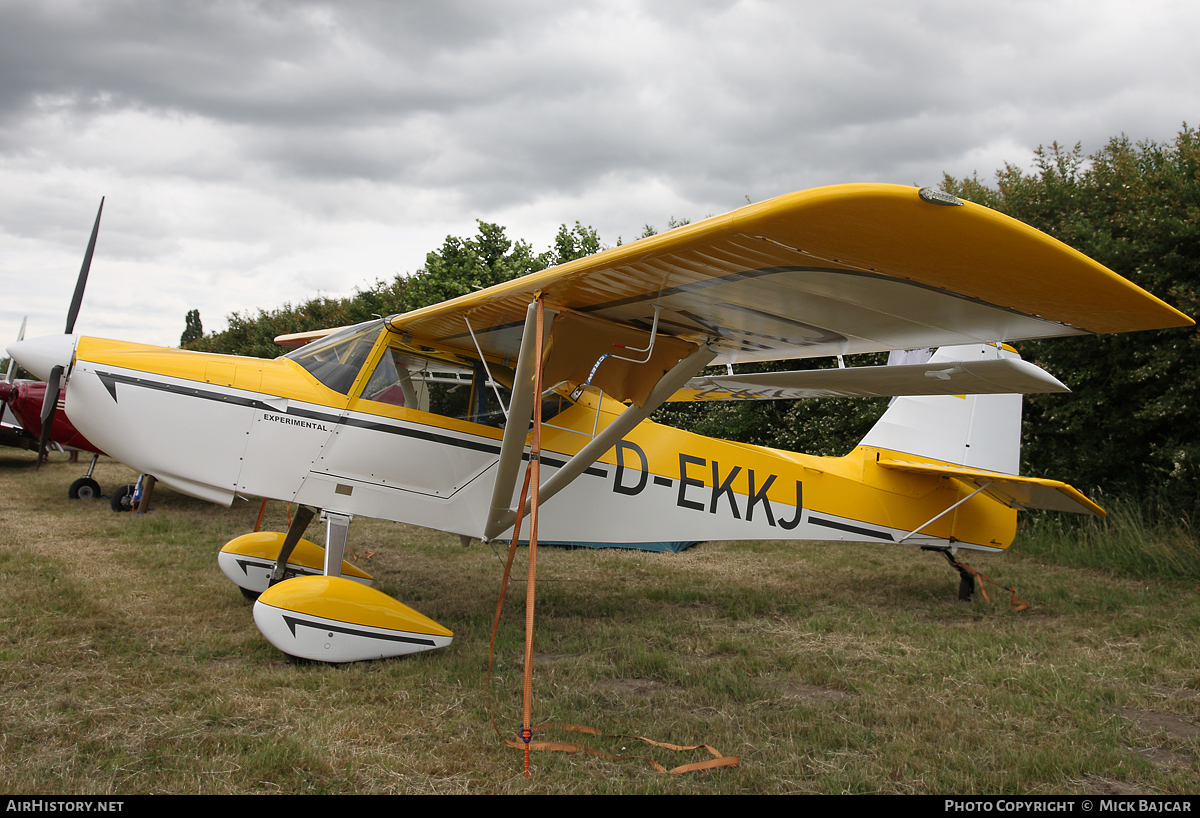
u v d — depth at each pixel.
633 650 3.79
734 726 2.86
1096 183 7.82
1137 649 4.00
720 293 2.99
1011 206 8.25
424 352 4.25
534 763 2.46
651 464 4.82
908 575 6.28
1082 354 7.28
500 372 4.49
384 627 3.50
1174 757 2.68
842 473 5.39
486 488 4.32
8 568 4.91
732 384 4.81
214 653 3.47
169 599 4.37
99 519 7.39
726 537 5.04
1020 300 2.55
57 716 2.63
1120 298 2.35
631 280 2.93
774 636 4.22
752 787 2.36
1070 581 5.96
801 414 9.80
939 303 2.71
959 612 4.97
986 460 5.64
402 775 2.35
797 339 3.61
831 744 2.72
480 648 3.79
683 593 5.33
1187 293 6.38
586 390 4.63
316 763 2.36
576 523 4.62
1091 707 3.11
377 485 4.08
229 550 4.38
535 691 3.17
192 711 2.76
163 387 3.86
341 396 4.02
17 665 3.09
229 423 3.89
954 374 3.71
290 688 3.06
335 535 3.98
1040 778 2.49
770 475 5.17
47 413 4.31
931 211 1.96
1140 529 6.68
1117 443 7.39
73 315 4.69
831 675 3.48
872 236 2.17
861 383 4.15
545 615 4.64
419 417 4.15
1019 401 5.75
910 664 3.66
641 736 2.70
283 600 3.33
